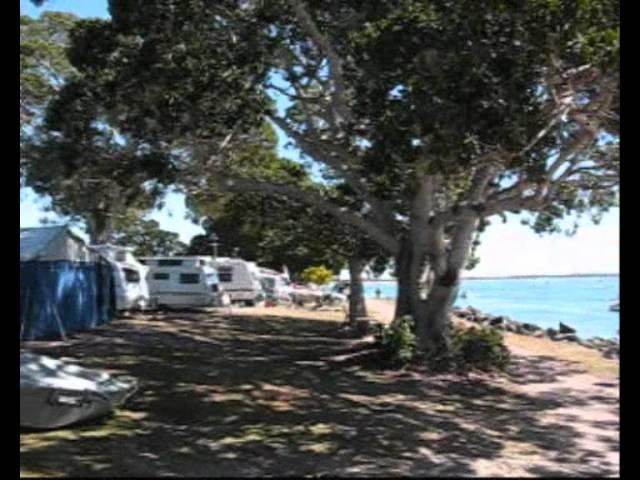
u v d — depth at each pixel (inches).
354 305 1263.5
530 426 499.8
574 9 395.2
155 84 659.4
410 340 743.7
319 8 660.1
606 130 579.5
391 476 361.4
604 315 2138.3
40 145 900.0
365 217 853.8
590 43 401.1
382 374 702.5
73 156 765.3
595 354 971.9
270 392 580.1
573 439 461.7
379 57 462.0
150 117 680.4
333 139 778.2
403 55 453.1
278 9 696.4
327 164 840.9
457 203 776.3
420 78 433.4
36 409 405.1
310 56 778.2
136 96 674.8
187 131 684.7
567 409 565.9
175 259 1542.8
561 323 1592.0
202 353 807.7
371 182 724.0
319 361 772.0
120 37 690.8
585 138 600.7
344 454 402.3
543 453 422.6
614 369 804.6
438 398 595.8
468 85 416.2
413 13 459.5
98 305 1083.9
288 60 761.6
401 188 735.7
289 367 724.7
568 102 474.0
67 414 418.9
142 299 1371.8
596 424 510.3
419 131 446.6
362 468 374.9
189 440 416.8
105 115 744.3
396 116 455.2
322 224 1118.4
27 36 1113.4
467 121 417.4
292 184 902.4
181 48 663.8
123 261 1330.0
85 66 708.0
